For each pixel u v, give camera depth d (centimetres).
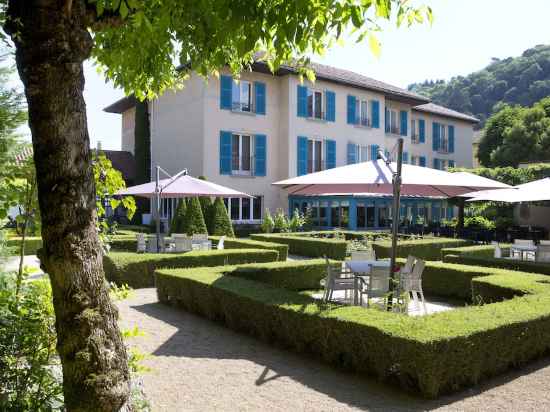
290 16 286
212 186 1512
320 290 1082
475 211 2803
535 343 587
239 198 2448
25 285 389
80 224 249
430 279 1080
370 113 2908
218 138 2392
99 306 257
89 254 253
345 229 2461
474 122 3750
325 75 2598
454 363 487
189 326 760
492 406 453
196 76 2406
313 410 441
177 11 371
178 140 2559
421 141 3394
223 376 534
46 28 235
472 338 501
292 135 2550
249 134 2500
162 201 2608
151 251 1500
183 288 866
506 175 2692
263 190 2539
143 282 1120
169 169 2642
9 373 319
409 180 793
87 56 258
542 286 762
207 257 1211
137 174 2762
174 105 2597
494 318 558
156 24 382
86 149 254
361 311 596
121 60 452
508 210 2620
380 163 878
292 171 2548
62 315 250
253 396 475
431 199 2802
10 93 422
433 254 1680
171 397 472
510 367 569
